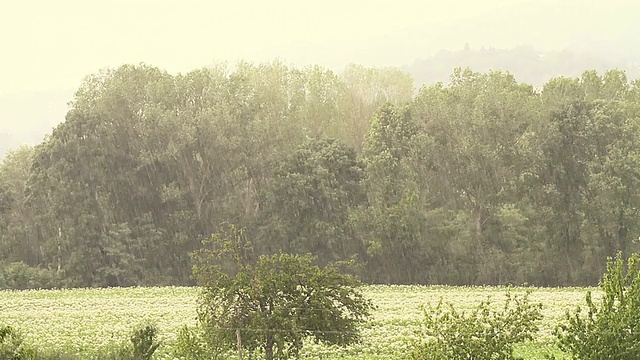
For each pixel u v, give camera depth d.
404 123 95.75
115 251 89.38
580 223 88.00
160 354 42.94
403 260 90.88
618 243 86.19
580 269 87.19
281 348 36.25
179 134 95.25
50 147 94.94
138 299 66.88
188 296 69.75
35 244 95.19
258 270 36.91
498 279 87.75
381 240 90.75
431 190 95.56
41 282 87.50
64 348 44.16
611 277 28.77
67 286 86.75
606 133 89.12
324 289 36.62
